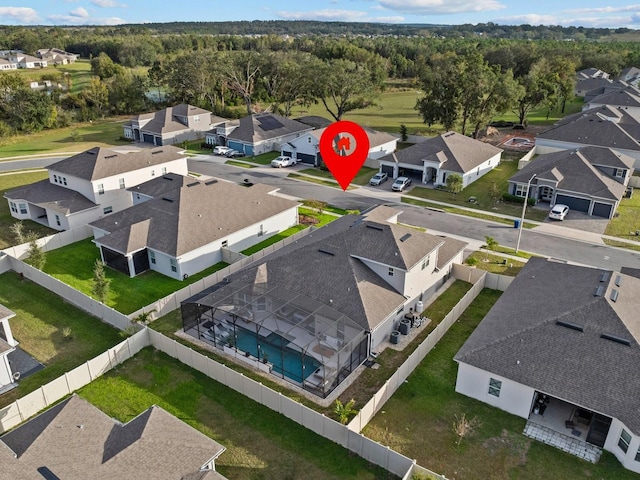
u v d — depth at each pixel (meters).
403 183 59.66
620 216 51.22
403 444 23.47
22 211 51.12
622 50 175.75
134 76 119.19
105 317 33.28
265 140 76.94
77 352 30.23
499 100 77.81
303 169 69.00
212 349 30.59
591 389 22.83
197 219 41.97
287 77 96.50
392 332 31.77
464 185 60.56
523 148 79.19
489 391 25.67
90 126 100.88
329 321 28.25
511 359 25.05
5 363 27.17
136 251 39.09
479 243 45.19
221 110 104.56
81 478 18.14
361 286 30.69
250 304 29.84
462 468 22.16
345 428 22.66
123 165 52.91
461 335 31.72
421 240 33.91
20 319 33.53
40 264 39.34
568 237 46.31
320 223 49.88
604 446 23.08
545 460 22.53
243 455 22.83
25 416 25.09
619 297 27.17
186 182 47.75
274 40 197.00
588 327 25.23
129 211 44.12
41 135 92.44
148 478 18.58
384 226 34.09
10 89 95.25
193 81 105.06
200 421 24.88
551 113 110.88
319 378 27.06
